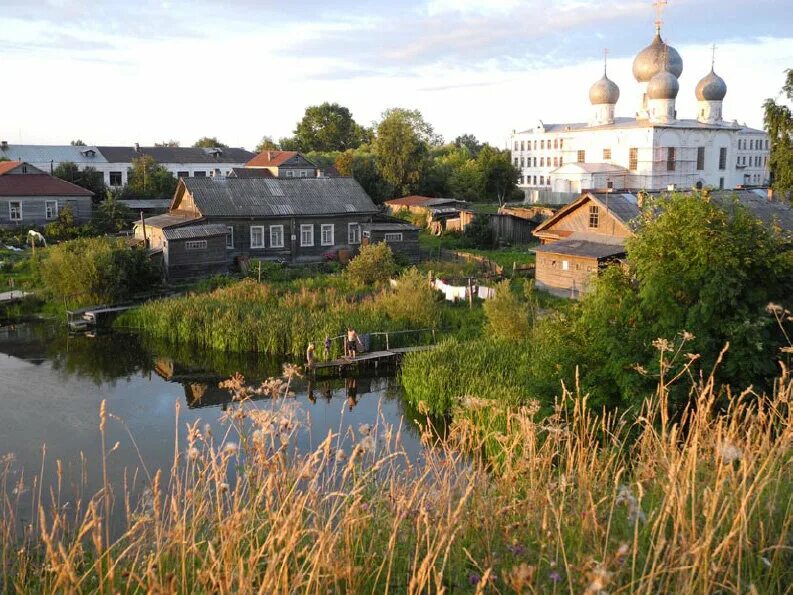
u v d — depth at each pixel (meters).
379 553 5.80
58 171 69.38
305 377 25.81
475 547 5.83
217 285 38.97
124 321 33.75
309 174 87.38
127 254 37.59
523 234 57.47
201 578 4.73
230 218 45.03
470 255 47.03
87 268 36.06
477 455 8.25
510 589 5.12
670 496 5.04
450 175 89.62
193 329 30.70
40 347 29.77
